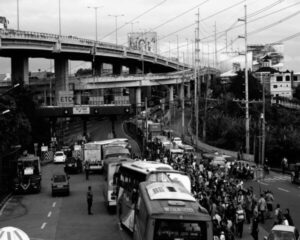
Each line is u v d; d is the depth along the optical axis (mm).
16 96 98625
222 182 44219
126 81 161250
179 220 21422
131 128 131375
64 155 87688
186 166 55906
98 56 166625
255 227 32875
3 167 53781
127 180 33344
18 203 48344
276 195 51094
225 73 197625
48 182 63031
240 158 77500
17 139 73000
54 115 106062
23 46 120938
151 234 21344
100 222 38594
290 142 80125
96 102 116938
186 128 128500
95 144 69750
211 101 139875
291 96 173125
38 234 34688
